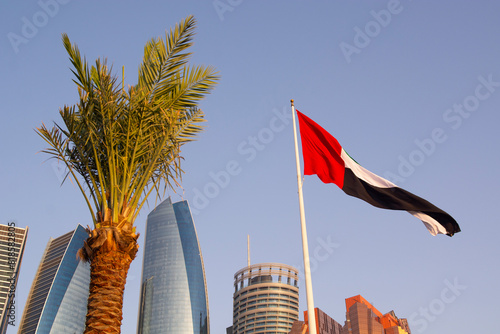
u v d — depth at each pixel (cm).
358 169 2286
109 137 1659
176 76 1844
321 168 2248
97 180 1753
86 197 1625
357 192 2223
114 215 1536
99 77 1714
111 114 1666
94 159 1745
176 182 1802
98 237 1463
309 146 2280
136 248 1538
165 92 1836
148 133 1738
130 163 1662
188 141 1914
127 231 1517
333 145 2280
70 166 1688
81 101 1692
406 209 2231
